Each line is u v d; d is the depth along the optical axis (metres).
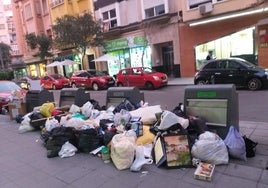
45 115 6.84
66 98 7.93
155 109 5.55
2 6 67.81
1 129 7.42
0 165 4.68
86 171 4.10
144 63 22.48
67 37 22.12
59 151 4.84
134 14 22.48
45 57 32.12
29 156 4.98
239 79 12.20
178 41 19.84
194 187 3.36
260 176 3.49
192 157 4.02
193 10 18.11
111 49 24.38
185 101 5.01
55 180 3.91
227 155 3.93
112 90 6.73
